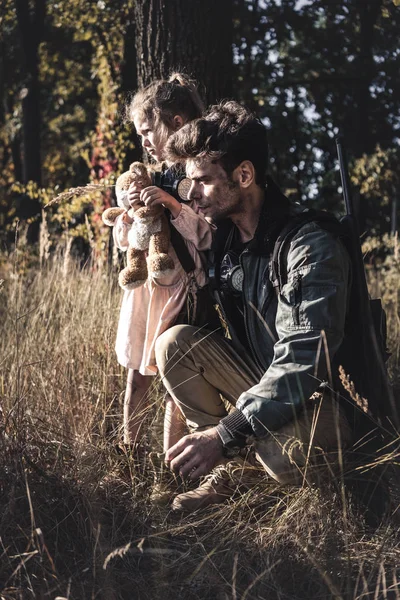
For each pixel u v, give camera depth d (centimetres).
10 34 1602
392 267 726
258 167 288
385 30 1439
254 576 247
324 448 285
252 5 1311
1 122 2019
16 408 322
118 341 340
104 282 485
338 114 1489
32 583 238
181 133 287
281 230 284
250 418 268
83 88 1748
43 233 532
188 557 258
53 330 443
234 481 296
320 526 267
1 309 481
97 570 246
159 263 311
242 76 1296
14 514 267
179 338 305
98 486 295
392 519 274
